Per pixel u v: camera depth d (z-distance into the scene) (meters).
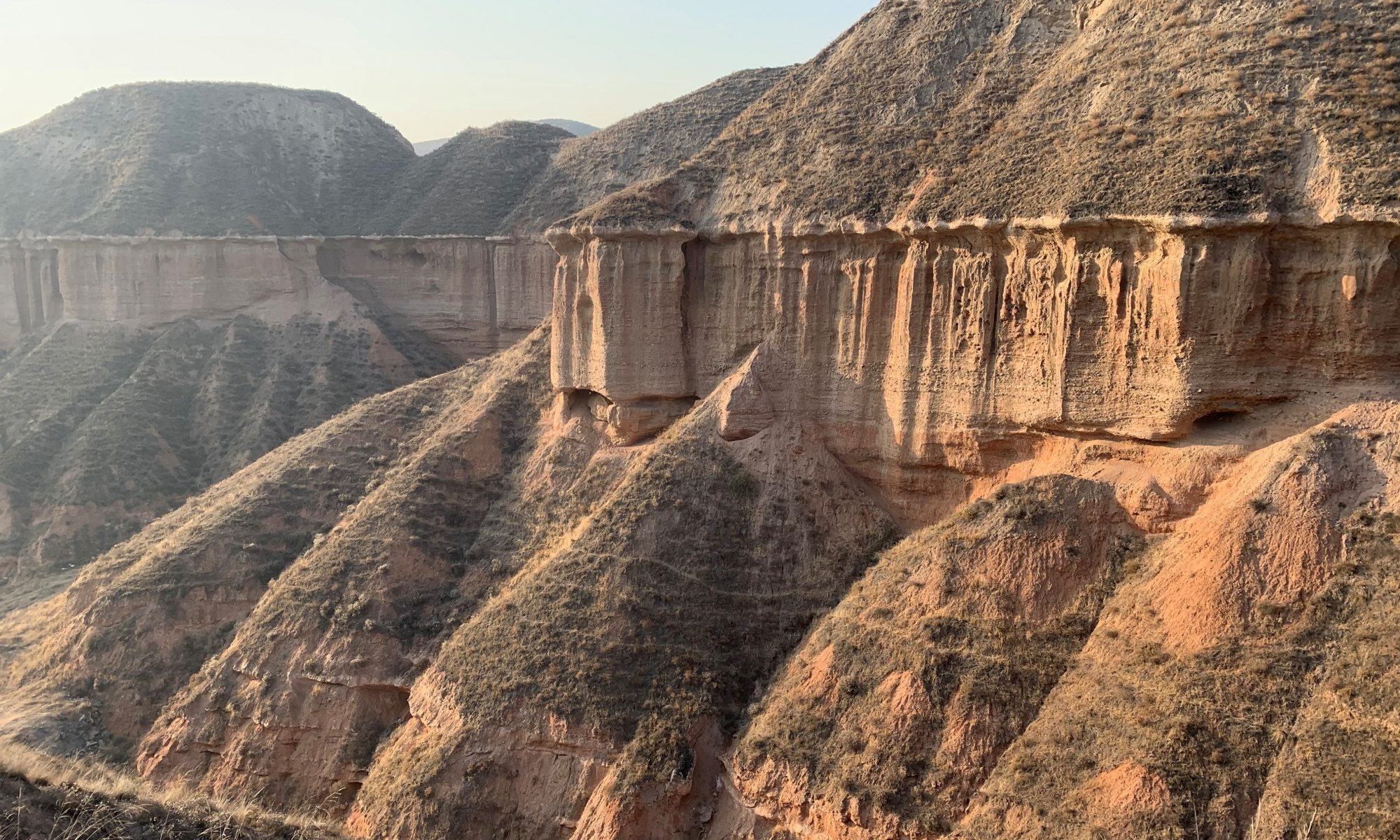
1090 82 30.61
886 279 32.28
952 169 31.84
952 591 26.61
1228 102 26.42
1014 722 23.70
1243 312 24.11
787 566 32.28
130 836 21.02
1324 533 21.92
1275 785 18.92
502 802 29.33
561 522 37.59
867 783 24.23
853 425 33.41
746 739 27.59
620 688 29.59
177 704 37.75
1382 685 18.89
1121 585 24.84
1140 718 21.19
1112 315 26.17
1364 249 22.98
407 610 37.22
